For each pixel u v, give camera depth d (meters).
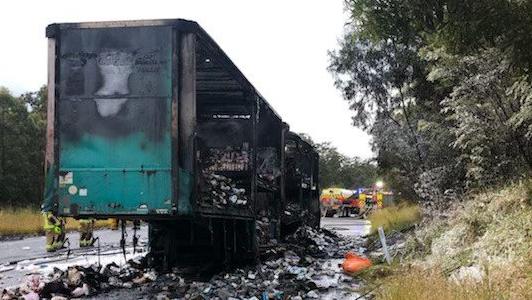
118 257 14.61
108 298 8.92
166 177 8.63
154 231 11.70
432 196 13.19
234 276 10.84
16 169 40.03
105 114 8.79
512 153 10.42
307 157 20.39
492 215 9.30
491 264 7.46
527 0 7.63
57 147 8.81
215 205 9.98
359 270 10.80
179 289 9.41
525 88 8.62
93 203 8.72
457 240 9.59
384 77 19.41
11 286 9.95
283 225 16.69
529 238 7.74
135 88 8.78
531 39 7.83
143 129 8.73
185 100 8.77
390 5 11.01
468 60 10.12
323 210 44.41
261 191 13.70
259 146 15.07
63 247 17.03
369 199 42.09
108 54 8.85
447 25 8.98
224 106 12.88
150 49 8.80
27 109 42.88
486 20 8.02
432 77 11.11
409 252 11.36
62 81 8.89
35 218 25.19
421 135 16.36
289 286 9.38
